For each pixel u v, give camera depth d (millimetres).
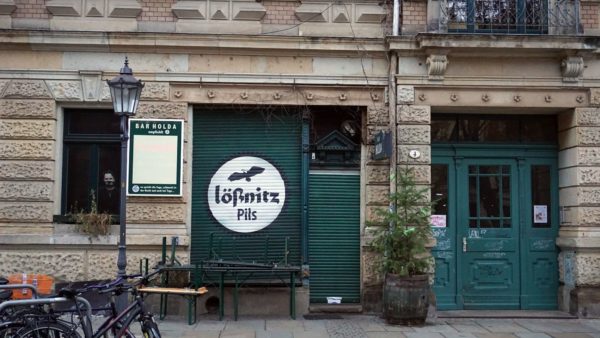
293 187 10328
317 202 10453
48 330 6211
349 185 10508
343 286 10398
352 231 10461
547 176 10977
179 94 10117
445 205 10797
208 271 9656
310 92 10273
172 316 9766
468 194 10844
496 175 10914
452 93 10234
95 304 7434
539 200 10938
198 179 10312
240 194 10305
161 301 9555
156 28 10086
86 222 9773
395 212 9430
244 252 10227
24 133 9867
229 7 10203
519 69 10281
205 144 10359
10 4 9875
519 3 10312
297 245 10250
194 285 9375
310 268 10375
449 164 10883
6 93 9883
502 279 10711
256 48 10102
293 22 10266
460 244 10734
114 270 9844
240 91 10211
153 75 10078
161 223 9953
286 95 10266
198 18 10156
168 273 9688
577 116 10273
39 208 9805
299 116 10383
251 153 10352
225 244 10234
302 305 10023
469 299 10641
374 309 10102
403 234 9195
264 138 10383
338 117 10633
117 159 10258
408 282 9188
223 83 10148
